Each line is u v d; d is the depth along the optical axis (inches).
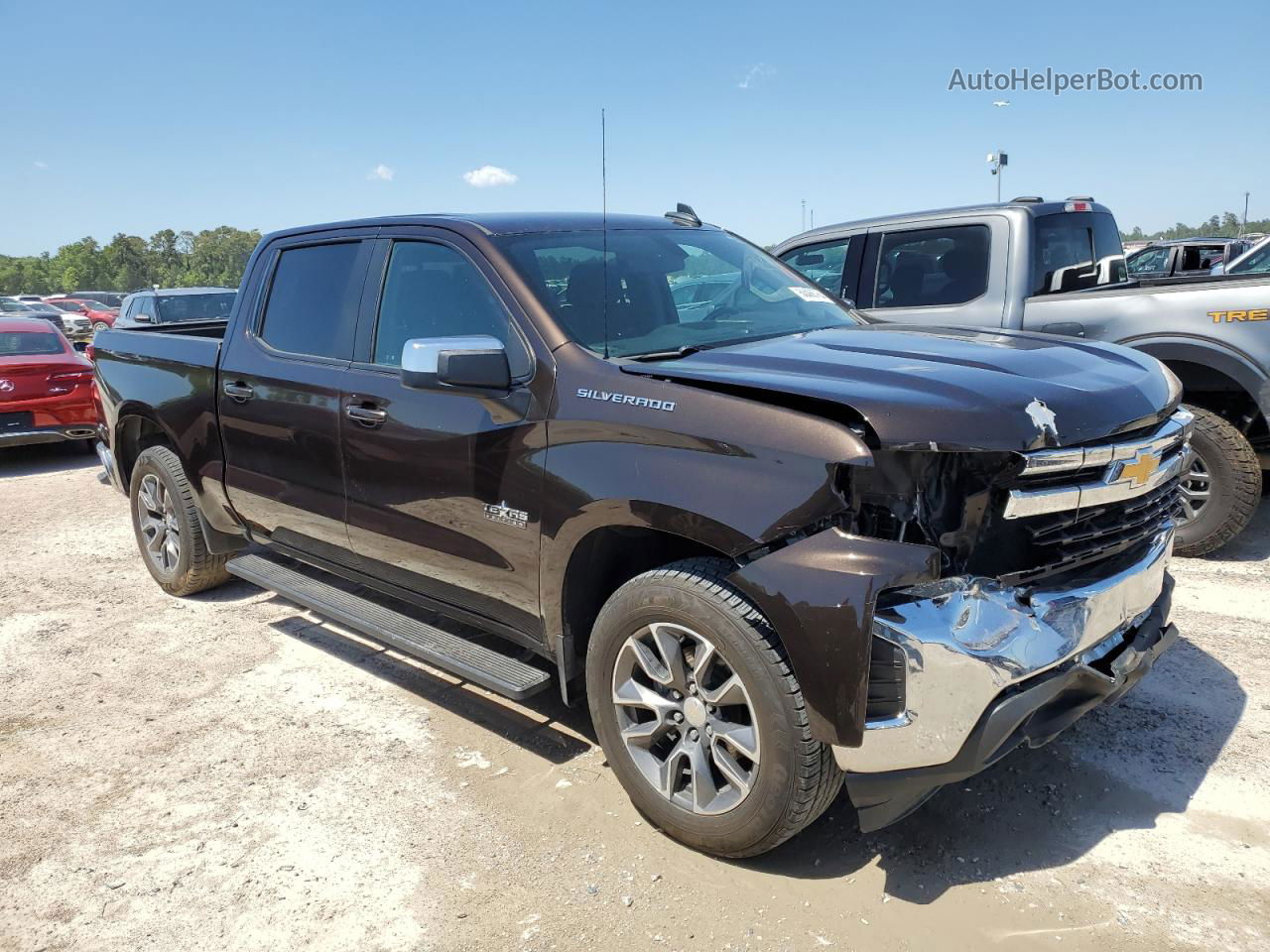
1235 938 93.5
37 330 418.0
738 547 98.9
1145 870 104.7
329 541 159.3
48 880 112.3
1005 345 123.3
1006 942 94.6
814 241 262.8
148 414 197.9
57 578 230.8
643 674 114.9
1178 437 115.5
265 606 204.5
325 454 152.4
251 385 167.8
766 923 99.1
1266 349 188.7
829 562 93.5
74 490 345.1
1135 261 522.0
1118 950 92.7
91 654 180.5
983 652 92.5
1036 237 224.7
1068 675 99.2
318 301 160.2
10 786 133.6
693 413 104.7
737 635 99.6
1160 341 199.6
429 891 107.3
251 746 142.6
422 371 119.6
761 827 102.2
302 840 117.9
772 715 98.3
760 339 133.8
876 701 94.3
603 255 136.6
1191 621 172.7
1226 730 133.1
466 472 128.3
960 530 98.1
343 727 147.5
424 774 132.5
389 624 147.2
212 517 191.0
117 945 101.0
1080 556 104.4
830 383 102.0
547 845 114.5
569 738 141.0
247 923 103.4
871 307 247.3
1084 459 98.6
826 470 93.8
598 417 112.7
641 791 114.5
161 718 153.0
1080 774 123.5
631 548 124.5
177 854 116.3
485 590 132.3
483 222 139.4
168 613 202.1
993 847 109.9
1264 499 252.1
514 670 127.3
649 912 101.8
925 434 93.4
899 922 98.2
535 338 123.4
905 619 92.4
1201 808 115.3
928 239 238.8
